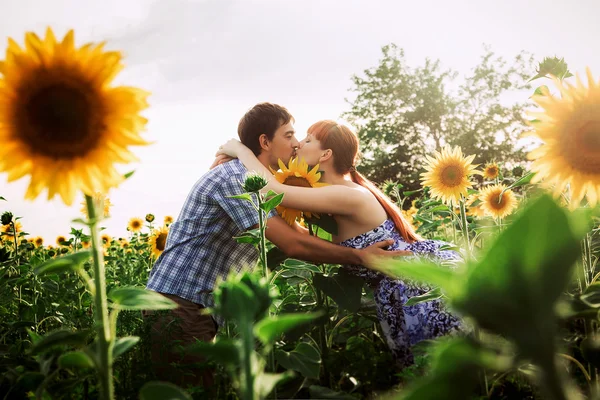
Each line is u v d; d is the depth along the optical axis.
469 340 0.59
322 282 3.36
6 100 1.38
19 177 1.39
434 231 7.15
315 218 3.63
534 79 2.48
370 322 3.84
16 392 1.76
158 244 5.51
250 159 3.82
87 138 1.41
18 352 2.51
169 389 0.98
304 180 3.68
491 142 35.88
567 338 2.02
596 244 3.12
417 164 36.38
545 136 1.52
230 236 3.72
